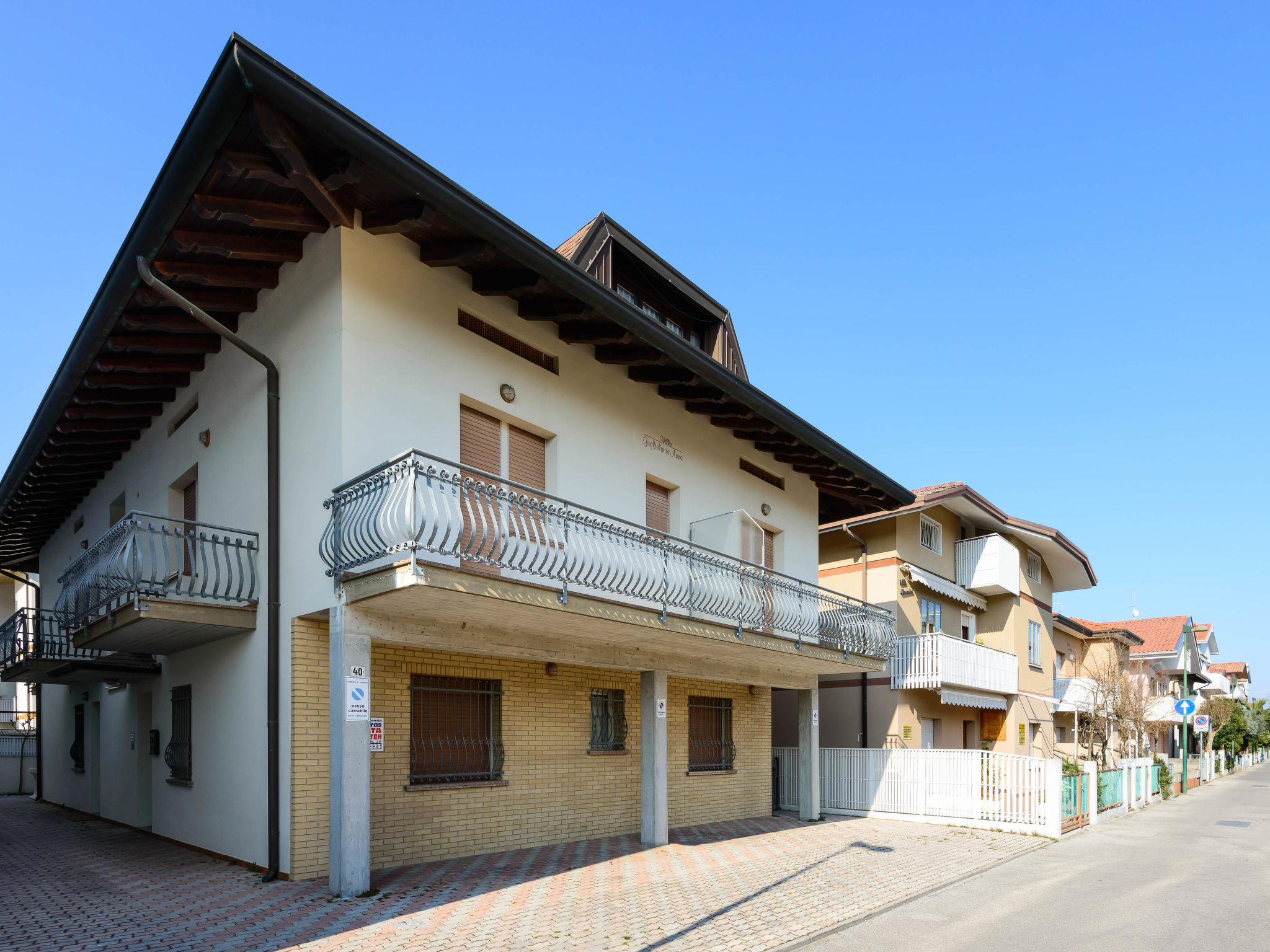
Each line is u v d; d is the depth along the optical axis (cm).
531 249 929
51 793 1866
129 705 1405
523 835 1143
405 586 779
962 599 2372
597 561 1067
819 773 1692
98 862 1018
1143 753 3578
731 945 720
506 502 1015
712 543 1373
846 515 2041
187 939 685
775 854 1188
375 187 868
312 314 952
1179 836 1553
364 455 904
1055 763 1503
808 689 1666
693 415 1449
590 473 1202
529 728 1173
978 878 1083
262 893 834
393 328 955
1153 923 842
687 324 1803
